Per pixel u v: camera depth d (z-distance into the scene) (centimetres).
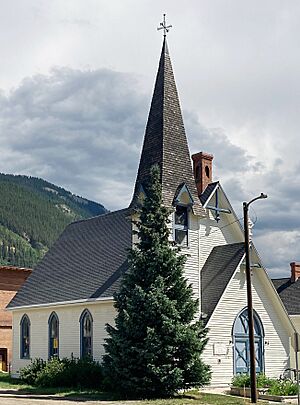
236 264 3919
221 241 4259
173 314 3234
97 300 3934
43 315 4503
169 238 3734
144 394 3228
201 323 3384
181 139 4041
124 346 3253
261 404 3056
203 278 4006
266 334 4066
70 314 4250
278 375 4066
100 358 3931
